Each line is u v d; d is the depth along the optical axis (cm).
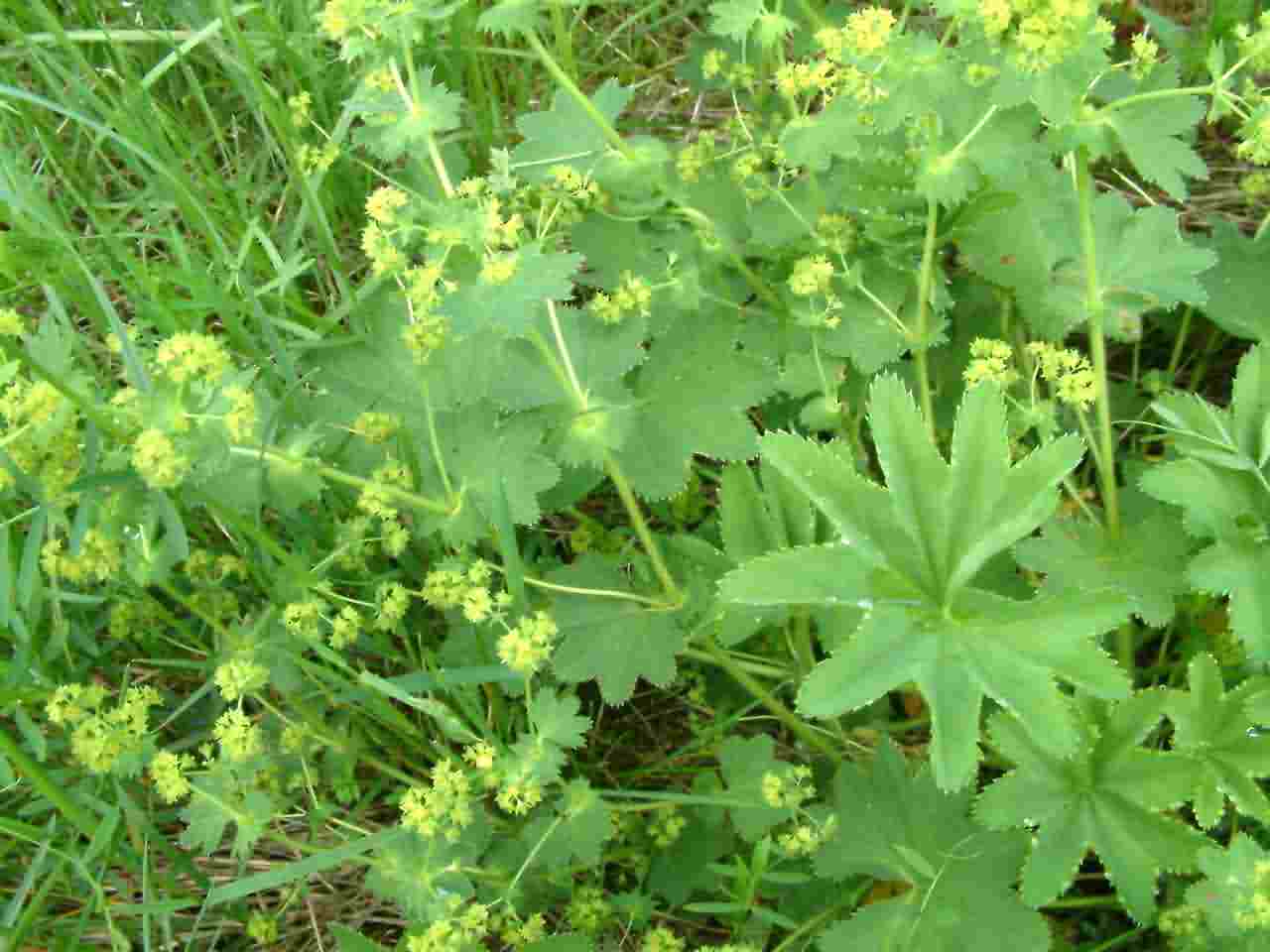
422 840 40
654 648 45
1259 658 40
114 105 51
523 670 40
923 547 36
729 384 47
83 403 37
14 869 44
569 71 54
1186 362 53
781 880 41
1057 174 50
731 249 50
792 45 58
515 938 41
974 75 41
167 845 43
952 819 41
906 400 37
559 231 47
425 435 45
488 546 48
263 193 56
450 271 41
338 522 45
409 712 47
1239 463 41
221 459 38
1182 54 58
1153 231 48
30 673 43
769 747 43
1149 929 42
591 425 45
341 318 52
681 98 63
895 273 48
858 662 35
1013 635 35
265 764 42
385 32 41
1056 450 36
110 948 45
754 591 36
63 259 46
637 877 45
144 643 48
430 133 42
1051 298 47
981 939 39
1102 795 40
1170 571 44
